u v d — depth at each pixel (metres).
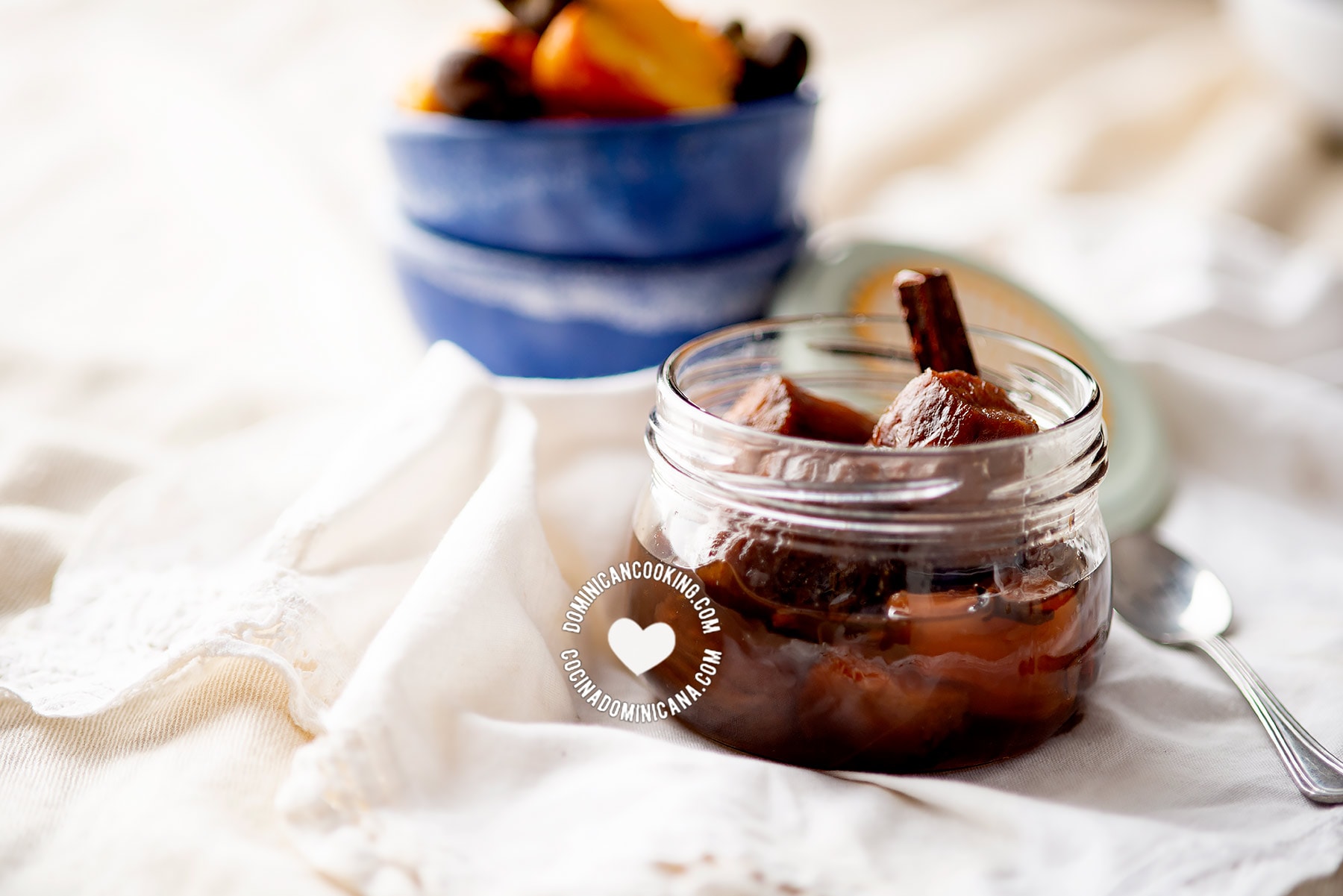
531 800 0.38
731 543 0.39
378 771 0.37
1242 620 0.46
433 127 0.52
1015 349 0.43
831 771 0.40
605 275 0.53
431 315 0.56
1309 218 0.81
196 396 0.55
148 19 1.00
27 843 0.37
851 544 0.38
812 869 0.37
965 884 0.37
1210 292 0.61
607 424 0.48
